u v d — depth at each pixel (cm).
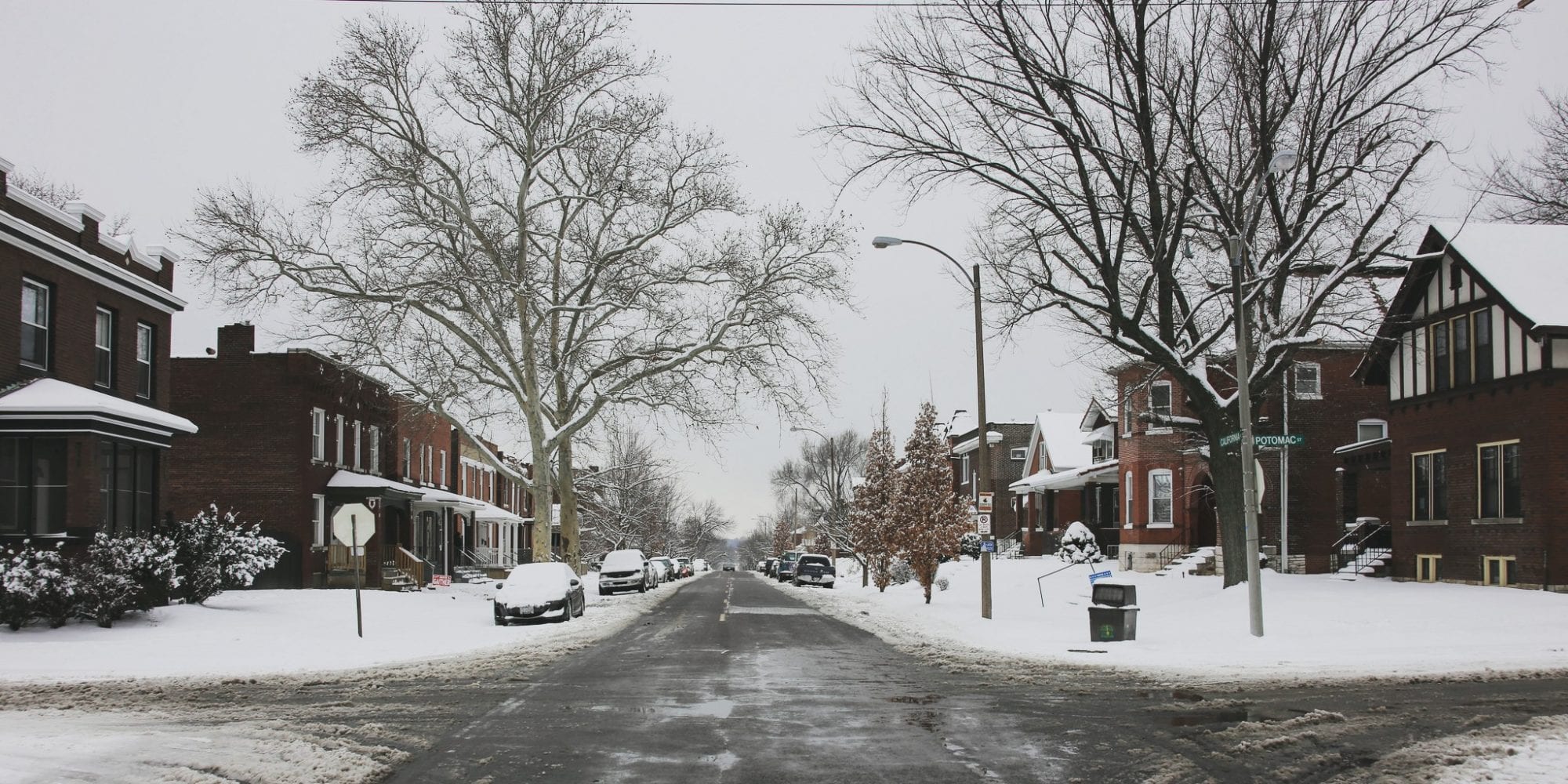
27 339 2573
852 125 2770
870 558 4806
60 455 2495
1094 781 877
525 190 3791
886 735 1077
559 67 3734
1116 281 2625
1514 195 3778
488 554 6166
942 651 1945
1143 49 2481
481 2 3616
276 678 1584
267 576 3756
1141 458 4450
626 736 1072
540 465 3794
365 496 4075
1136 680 1512
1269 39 2461
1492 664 1667
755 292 3788
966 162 2739
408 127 3678
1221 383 4000
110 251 2888
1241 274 2123
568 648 2038
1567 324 2452
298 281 3509
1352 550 3641
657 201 3869
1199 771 909
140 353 3075
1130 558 4478
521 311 3834
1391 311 3020
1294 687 1426
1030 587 3853
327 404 4075
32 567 2219
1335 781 866
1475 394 2738
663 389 3938
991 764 937
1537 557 2505
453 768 928
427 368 3597
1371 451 3378
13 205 2511
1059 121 2570
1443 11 2444
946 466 3503
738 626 2600
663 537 9450
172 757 970
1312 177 2575
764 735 1075
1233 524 2759
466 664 1769
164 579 2461
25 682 1552
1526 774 870
